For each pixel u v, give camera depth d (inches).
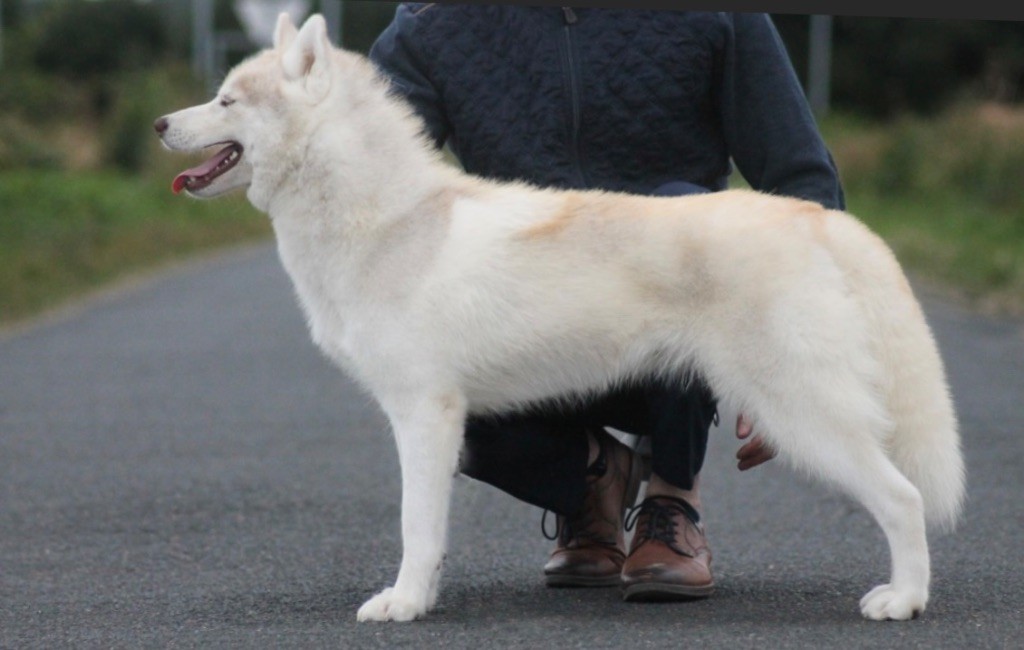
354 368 257.6
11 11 2874.0
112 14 2630.4
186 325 755.4
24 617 256.2
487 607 257.6
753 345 242.7
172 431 462.6
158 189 1558.8
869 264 245.3
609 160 279.3
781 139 277.0
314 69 256.2
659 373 252.7
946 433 247.8
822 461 241.0
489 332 247.9
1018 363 589.0
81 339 702.5
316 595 269.4
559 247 248.7
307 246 258.1
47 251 999.0
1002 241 1101.7
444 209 253.6
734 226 244.4
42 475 395.2
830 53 2657.5
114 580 285.0
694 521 266.2
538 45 277.0
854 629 233.5
